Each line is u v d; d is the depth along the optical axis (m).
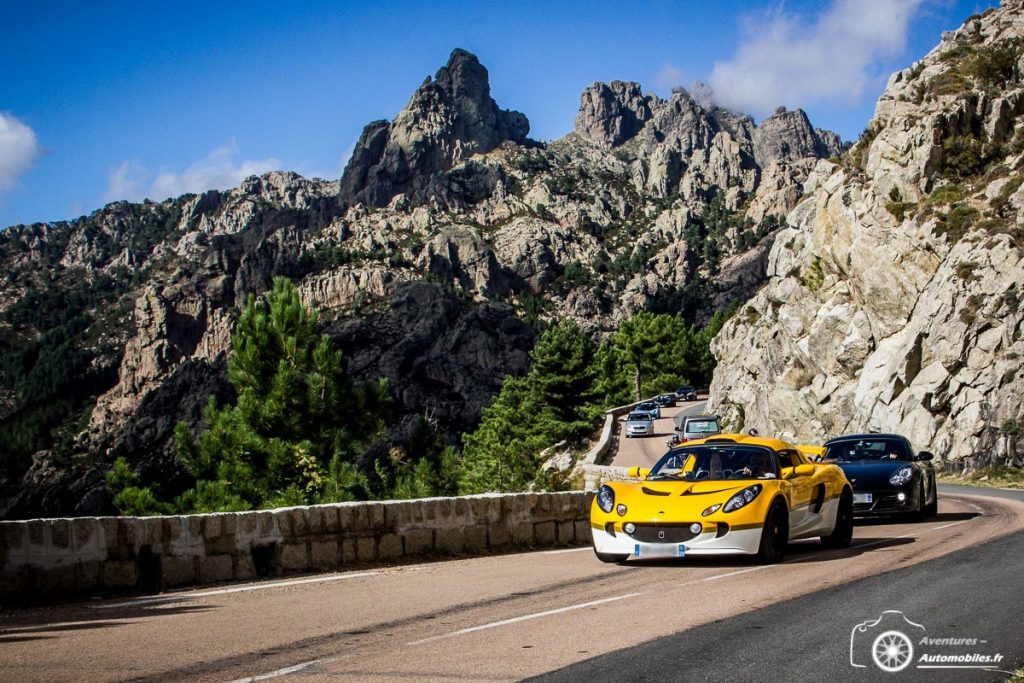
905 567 10.30
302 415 26.95
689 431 40.97
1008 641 6.54
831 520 12.52
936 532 14.61
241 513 10.52
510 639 6.89
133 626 7.66
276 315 28.52
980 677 5.64
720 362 92.44
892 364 48.25
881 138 54.25
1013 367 41.06
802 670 5.77
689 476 11.84
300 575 10.82
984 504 21.20
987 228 45.47
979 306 43.25
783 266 62.44
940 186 51.38
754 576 9.98
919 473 17.14
